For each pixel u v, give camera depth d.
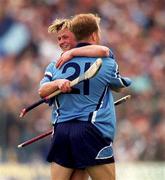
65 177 17.64
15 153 37.97
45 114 41.78
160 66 52.09
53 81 17.45
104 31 53.72
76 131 17.30
